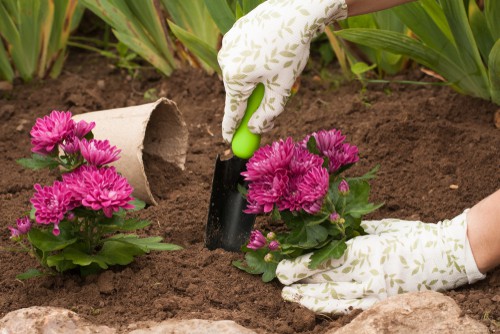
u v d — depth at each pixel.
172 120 2.99
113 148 2.28
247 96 2.32
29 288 2.31
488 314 2.10
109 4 3.58
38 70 3.77
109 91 3.71
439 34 3.05
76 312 2.18
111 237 2.38
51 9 3.61
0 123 3.44
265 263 2.35
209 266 2.42
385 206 2.73
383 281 2.20
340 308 2.19
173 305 2.21
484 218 2.20
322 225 2.27
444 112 3.23
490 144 3.00
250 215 2.52
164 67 3.73
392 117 3.19
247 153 2.38
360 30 2.91
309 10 2.26
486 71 3.14
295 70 2.31
